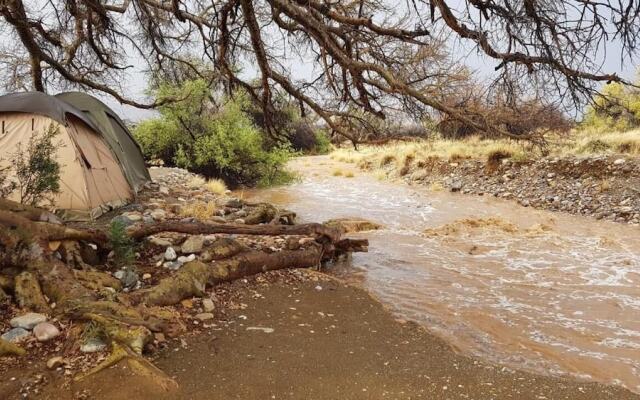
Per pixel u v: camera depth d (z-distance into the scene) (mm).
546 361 4906
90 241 5707
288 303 5785
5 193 6328
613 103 5742
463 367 4453
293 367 4148
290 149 19906
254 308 5504
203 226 6738
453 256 9070
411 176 20234
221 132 17688
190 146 18547
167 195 11875
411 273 7910
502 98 5934
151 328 4277
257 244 7652
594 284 7504
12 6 7941
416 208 14328
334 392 3785
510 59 5449
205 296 5527
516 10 5191
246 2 5980
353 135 7301
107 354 3863
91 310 4270
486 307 6453
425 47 5961
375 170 23422
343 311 5734
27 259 4832
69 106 9312
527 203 14539
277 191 18125
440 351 4832
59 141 8508
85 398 3393
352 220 11734
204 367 4031
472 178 17922
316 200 15852
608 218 12500
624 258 8992
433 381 4098
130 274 5543
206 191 13281
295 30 7109
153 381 3602
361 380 4008
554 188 15008
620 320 6105
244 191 18172
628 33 4902
